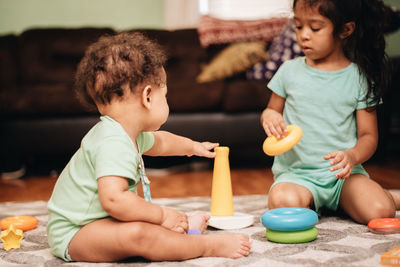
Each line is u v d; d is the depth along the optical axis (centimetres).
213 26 305
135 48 92
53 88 252
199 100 249
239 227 113
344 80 127
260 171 247
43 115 251
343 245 92
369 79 125
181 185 211
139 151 99
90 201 88
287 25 278
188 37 312
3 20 341
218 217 114
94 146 89
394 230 100
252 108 250
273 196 116
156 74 93
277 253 89
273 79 138
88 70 92
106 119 93
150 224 86
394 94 305
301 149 128
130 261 88
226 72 264
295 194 115
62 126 251
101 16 347
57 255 91
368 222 111
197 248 87
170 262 85
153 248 84
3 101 246
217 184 117
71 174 92
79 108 249
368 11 125
